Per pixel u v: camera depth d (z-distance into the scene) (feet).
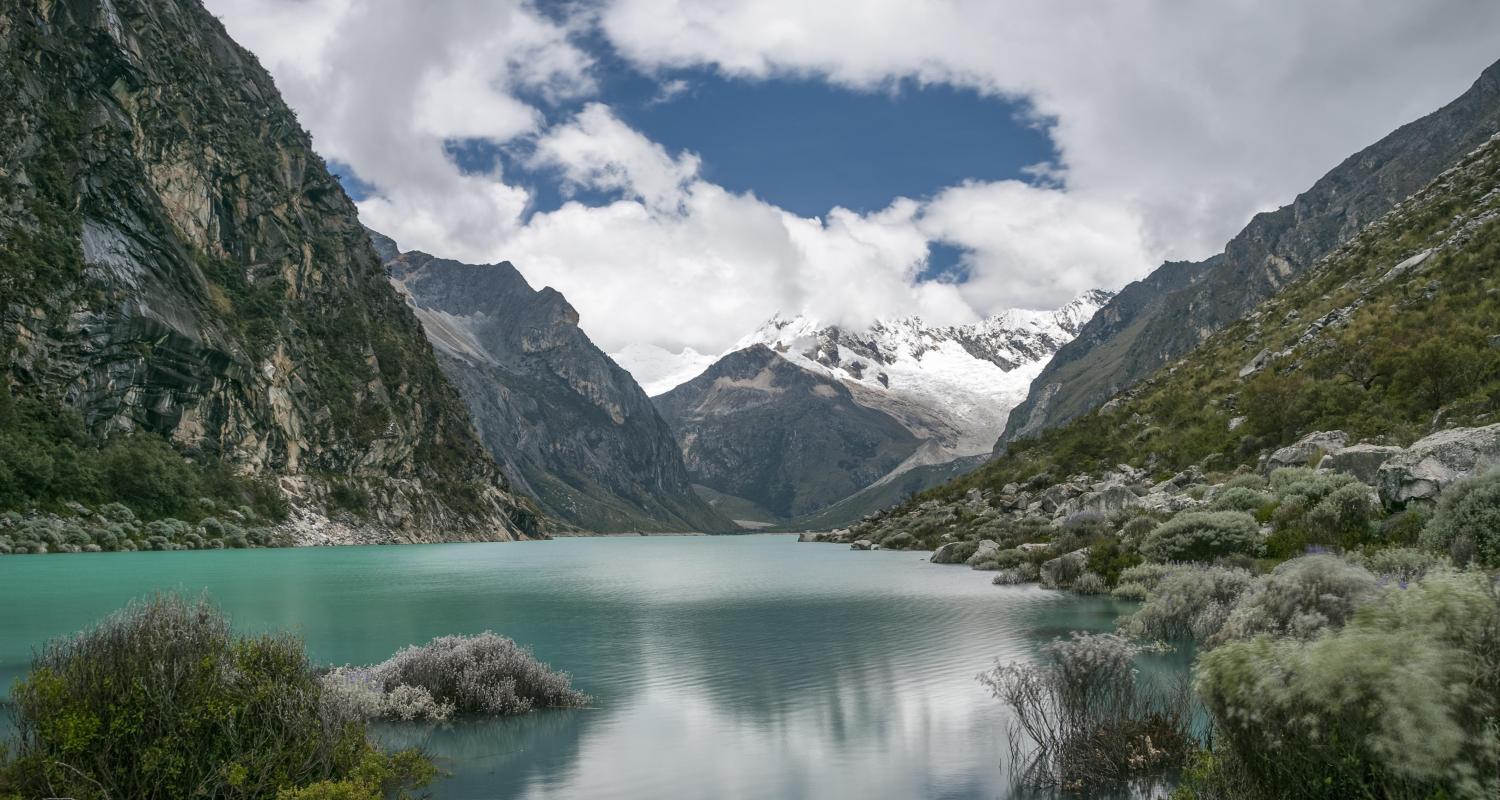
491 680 52.31
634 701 54.60
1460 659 23.13
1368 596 50.96
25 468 274.57
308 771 30.99
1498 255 212.02
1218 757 29.68
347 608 106.32
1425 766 21.12
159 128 426.51
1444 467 90.38
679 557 290.15
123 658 30.78
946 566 185.16
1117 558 117.29
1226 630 57.52
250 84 568.00
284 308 467.52
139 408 350.02
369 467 481.87
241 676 32.07
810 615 99.09
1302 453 159.63
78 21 394.52
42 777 28.09
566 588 143.64
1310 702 24.64
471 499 562.66
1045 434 365.81
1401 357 184.96
